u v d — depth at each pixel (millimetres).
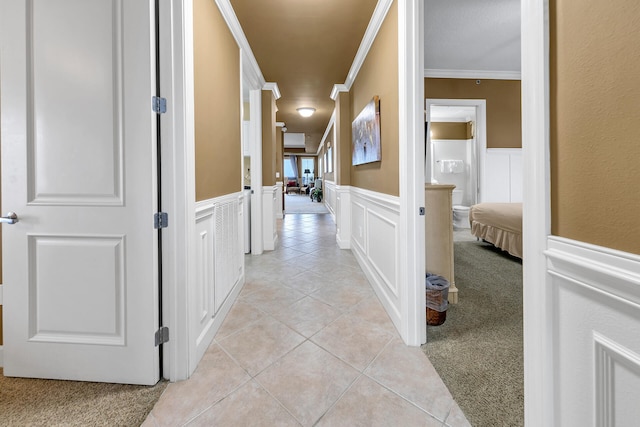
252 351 1680
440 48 3652
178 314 1442
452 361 1573
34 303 1404
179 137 1419
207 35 1772
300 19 2455
